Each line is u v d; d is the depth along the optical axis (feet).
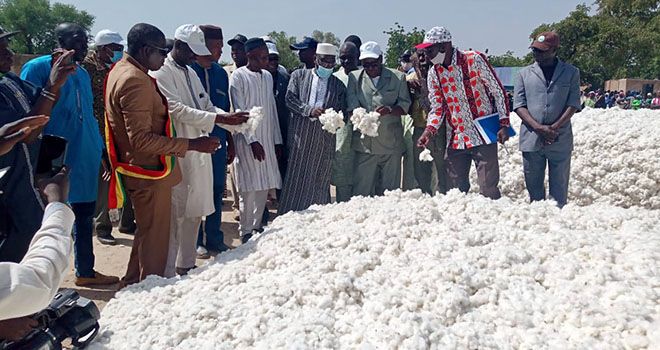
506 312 8.11
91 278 16.21
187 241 16.17
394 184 20.79
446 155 18.81
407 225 11.09
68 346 10.71
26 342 7.59
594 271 8.73
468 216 11.71
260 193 19.39
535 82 18.90
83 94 15.92
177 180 13.85
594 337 7.41
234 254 11.68
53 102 11.21
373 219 11.69
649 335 7.15
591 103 77.87
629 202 22.09
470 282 8.77
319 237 11.18
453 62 17.66
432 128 17.95
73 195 15.44
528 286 8.71
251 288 9.70
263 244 11.48
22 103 10.84
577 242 9.86
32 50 184.03
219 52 19.42
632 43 145.28
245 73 18.88
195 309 9.12
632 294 8.04
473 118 17.89
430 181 22.07
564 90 18.56
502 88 17.76
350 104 20.25
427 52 17.60
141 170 12.89
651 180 21.54
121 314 9.84
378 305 8.46
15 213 9.00
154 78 13.44
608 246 9.66
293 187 19.84
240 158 18.95
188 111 14.39
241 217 19.52
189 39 14.83
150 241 13.50
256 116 14.98
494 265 9.29
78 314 8.54
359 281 9.18
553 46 18.35
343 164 21.02
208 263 11.73
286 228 12.10
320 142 19.66
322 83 19.89
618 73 158.71
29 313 5.84
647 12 180.75
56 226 6.55
